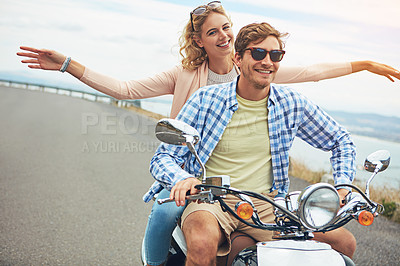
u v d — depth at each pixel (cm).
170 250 383
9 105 3016
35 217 753
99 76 506
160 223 373
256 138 361
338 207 271
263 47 338
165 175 327
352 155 373
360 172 1146
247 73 346
